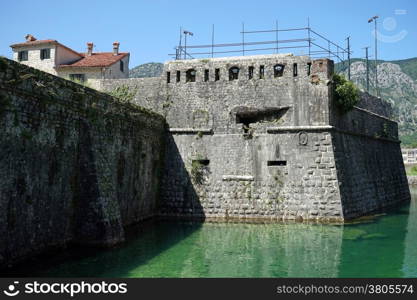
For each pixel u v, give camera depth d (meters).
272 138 29.06
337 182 27.47
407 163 96.06
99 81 33.50
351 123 32.81
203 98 31.00
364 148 34.78
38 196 16.20
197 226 26.89
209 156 30.22
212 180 29.84
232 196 29.23
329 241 22.23
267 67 30.11
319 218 27.44
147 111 27.62
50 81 16.61
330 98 28.83
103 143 20.59
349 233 24.36
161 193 30.47
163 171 30.75
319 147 28.08
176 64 31.92
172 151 30.94
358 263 17.73
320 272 16.31
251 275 15.80
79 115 19.08
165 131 31.25
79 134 19.19
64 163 18.05
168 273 15.89
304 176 28.05
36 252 16.05
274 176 28.66
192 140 30.70
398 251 20.00
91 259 17.42
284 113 29.31
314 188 27.75
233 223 28.03
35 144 15.92
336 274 16.02
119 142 23.28
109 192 19.78
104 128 21.19
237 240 22.45
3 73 13.86
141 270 16.17
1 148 14.02
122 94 32.69
